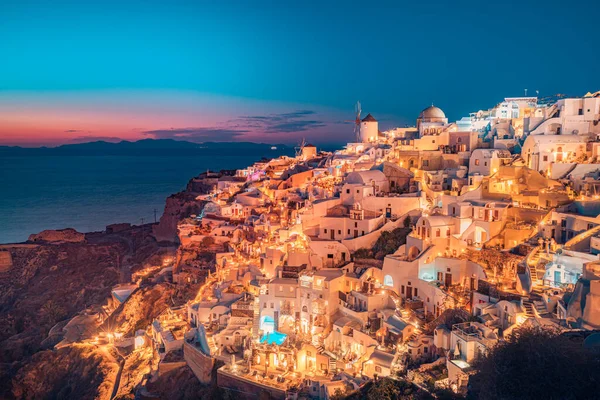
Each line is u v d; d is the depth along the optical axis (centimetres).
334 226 8956
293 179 13850
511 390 3716
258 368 7275
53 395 9806
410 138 13038
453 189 9150
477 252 7312
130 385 8625
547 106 11094
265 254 9594
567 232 7200
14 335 12925
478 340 5488
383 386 5747
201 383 7581
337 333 7162
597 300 5038
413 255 7731
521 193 8312
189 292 11006
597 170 8262
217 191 16675
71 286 15562
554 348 3753
